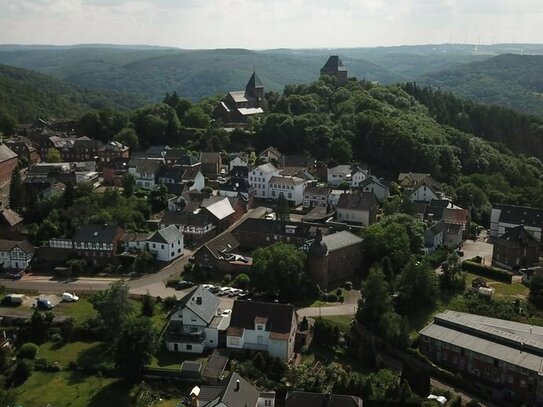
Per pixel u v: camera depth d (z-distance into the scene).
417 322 124.81
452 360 111.69
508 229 166.25
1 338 116.50
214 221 170.12
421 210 175.12
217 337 116.75
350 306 131.88
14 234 164.62
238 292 136.25
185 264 153.12
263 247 157.00
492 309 128.25
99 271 152.62
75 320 125.62
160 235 155.00
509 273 143.50
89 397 103.12
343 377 101.88
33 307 133.00
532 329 115.81
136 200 183.50
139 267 151.25
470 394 104.31
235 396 91.12
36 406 100.69
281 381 105.69
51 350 117.94
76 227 164.00
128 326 108.56
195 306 119.12
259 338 114.19
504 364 104.62
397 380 102.31
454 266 139.38
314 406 90.31
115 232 156.50
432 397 99.88
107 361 113.31
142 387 104.75
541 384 100.38
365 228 158.25
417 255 150.25
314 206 191.25
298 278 134.38
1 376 107.44
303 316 126.31
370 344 113.19
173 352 115.12
